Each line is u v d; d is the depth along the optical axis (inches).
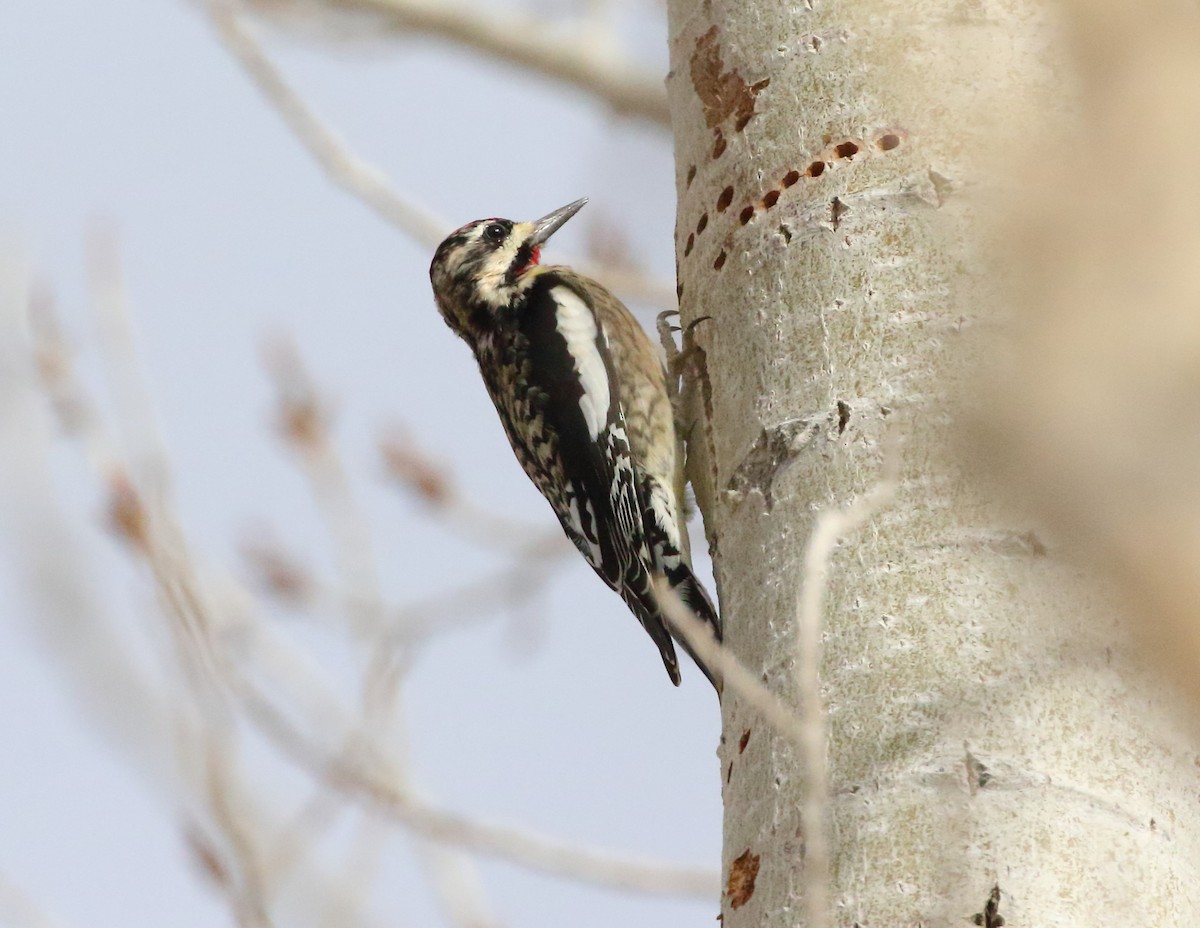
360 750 394.3
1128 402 219.0
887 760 261.6
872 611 273.7
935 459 280.4
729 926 274.4
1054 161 238.7
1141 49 235.0
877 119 317.1
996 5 313.1
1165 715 258.7
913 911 250.5
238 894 359.3
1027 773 255.8
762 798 275.4
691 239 352.2
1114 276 222.4
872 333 299.0
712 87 349.1
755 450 306.8
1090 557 241.3
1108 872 250.8
